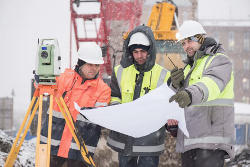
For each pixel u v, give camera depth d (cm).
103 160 890
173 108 546
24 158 915
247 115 2844
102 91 673
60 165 680
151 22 1341
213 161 579
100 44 1383
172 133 657
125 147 669
